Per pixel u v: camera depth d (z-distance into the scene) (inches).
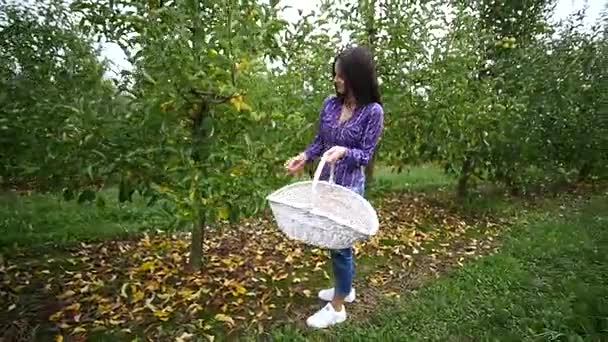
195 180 111.3
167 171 116.4
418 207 240.5
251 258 162.2
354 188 112.0
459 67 209.2
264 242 179.3
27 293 131.5
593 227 193.9
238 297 133.0
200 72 107.9
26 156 128.8
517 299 126.4
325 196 108.6
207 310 125.3
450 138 209.5
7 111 128.0
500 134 226.1
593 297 119.3
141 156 118.7
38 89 134.0
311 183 110.0
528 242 178.1
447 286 139.9
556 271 146.8
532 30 267.9
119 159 117.3
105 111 117.7
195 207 114.3
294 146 144.5
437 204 247.9
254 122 120.3
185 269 149.3
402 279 150.0
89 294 132.0
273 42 125.7
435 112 204.8
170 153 117.1
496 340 106.0
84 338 110.6
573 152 293.9
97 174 118.9
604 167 307.7
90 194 129.7
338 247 98.8
